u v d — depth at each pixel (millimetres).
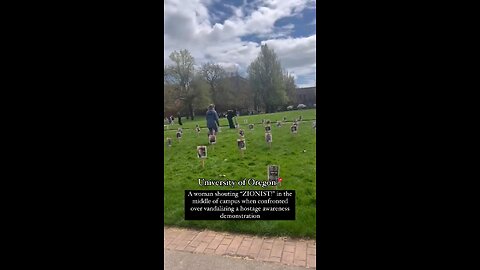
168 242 3004
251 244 2947
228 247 2904
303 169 3365
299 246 2887
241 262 2668
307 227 3080
